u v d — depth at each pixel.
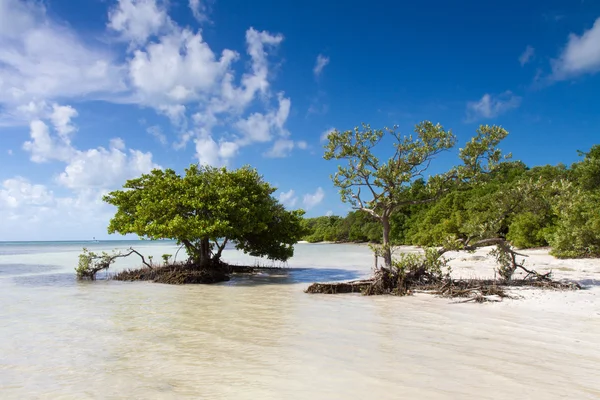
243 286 20.59
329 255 49.94
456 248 17.98
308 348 8.72
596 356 7.96
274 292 18.27
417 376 6.88
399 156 18.77
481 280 18.33
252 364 7.65
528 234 42.38
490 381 6.62
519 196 18.12
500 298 14.70
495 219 18.44
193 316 12.53
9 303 15.19
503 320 11.36
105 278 24.42
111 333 10.32
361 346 8.84
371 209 19.62
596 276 20.33
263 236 27.45
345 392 6.20
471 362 7.62
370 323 11.28
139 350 8.70
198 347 8.90
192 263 24.31
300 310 13.52
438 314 12.50
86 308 14.07
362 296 16.70
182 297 16.72
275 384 6.58
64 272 28.33
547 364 7.47
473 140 17.77
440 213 62.16
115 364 7.75
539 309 12.80
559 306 13.13
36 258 46.41
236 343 9.21
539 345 8.77
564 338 9.34
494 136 17.59
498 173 18.55
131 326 11.13
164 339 9.65
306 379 6.79
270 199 27.91
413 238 65.06
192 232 20.89
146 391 6.36
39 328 10.93
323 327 10.83
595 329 10.16
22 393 6.36
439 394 6.08
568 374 6.94
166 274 22.53
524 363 7.54
